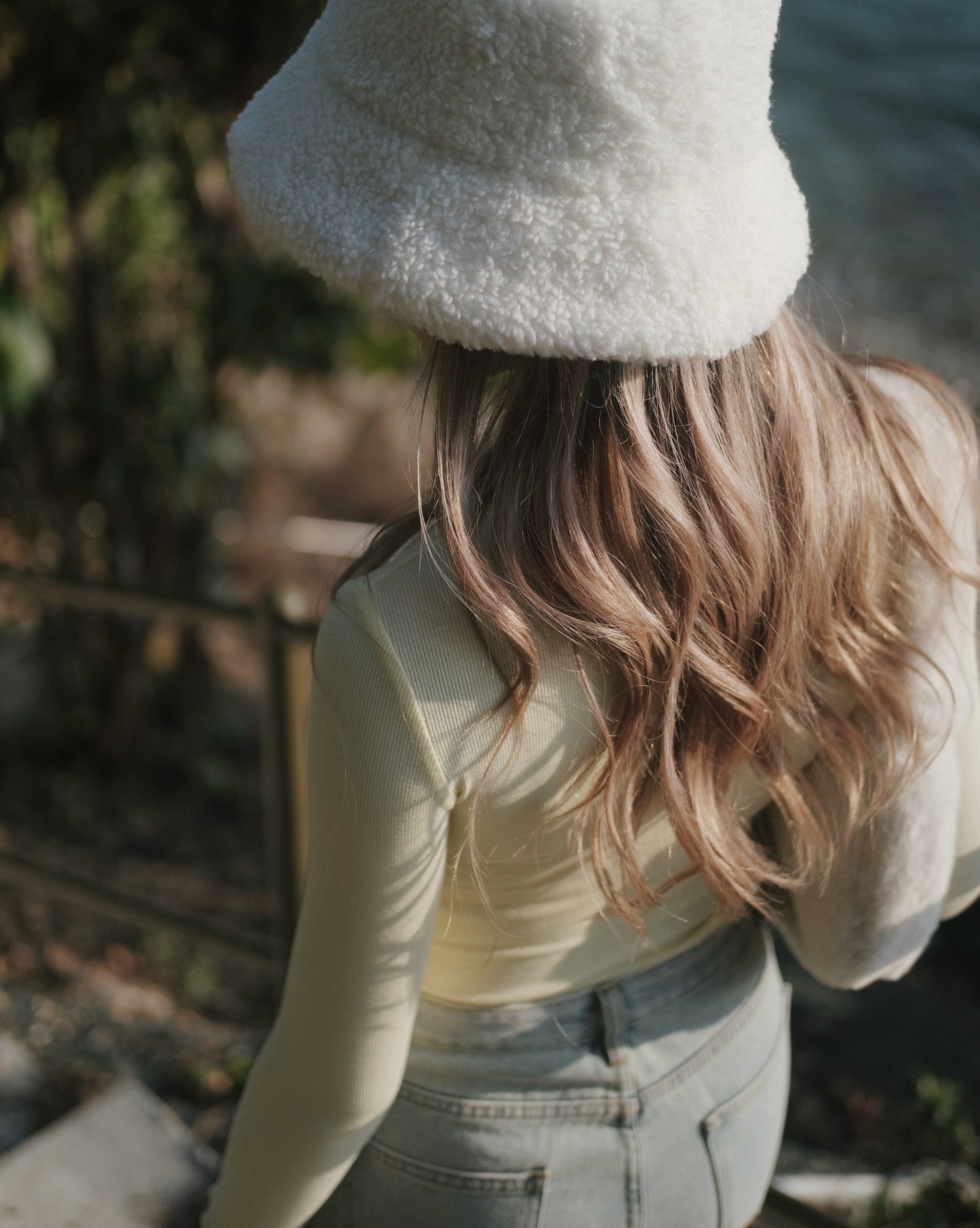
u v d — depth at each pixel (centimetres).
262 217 60
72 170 342
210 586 421
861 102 653
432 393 66
